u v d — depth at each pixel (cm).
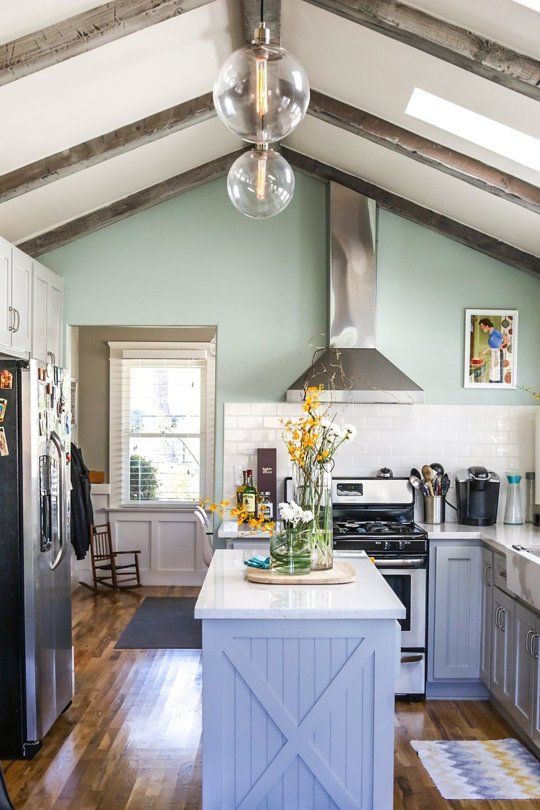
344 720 281
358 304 529
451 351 545
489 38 316
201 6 343
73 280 550
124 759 374
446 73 355
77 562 772
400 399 500
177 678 489
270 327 550
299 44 395
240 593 296
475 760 378
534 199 423
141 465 784
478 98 364
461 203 491
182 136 468
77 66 345
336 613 274
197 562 777
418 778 359
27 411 379
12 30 308
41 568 389
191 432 785
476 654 469
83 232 537
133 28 319
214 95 233
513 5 290
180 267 551
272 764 281
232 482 545
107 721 420
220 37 382
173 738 398
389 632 280
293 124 233
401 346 546
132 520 780
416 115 411
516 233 502
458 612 469
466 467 540
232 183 286
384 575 465
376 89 401
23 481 378
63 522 427
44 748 387
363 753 281
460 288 546
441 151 428
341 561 362
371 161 489
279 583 311
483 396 544
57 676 415
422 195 508
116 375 786
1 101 350
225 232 552
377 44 356
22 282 446
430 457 541
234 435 546
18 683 376
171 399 786
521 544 424
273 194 285
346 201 534
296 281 550
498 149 406
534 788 348
